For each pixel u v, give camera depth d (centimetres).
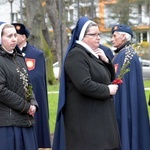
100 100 616
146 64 3262
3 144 601
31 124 627
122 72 672
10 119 605
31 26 2275
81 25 623
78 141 613
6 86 611
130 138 780
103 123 615
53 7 2786
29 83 645
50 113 1353
